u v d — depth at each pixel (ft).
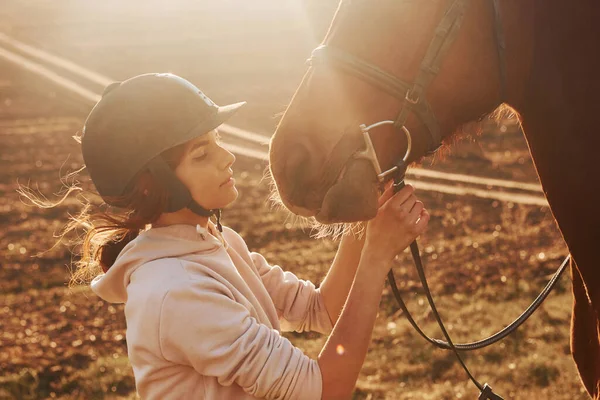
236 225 44.52
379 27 7.07
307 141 6.94
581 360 8.68
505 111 8.79
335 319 8.26
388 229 6.95
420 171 54.03
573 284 8.61
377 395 22.57
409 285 32.60
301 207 7.06
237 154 64.23
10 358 27.45
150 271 6.46
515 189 48.26
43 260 39.96
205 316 6.29
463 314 28.78
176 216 6.81
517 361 24.17
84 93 100.58
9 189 57.06
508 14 7.20
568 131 7.35
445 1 7.08
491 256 35.53
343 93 7.02
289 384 6.42
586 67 7.20
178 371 6.54
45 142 74.69
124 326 30.45
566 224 7.72
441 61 7.02
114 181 6.43
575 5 7.17
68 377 25.53
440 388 22.47
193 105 6.51
